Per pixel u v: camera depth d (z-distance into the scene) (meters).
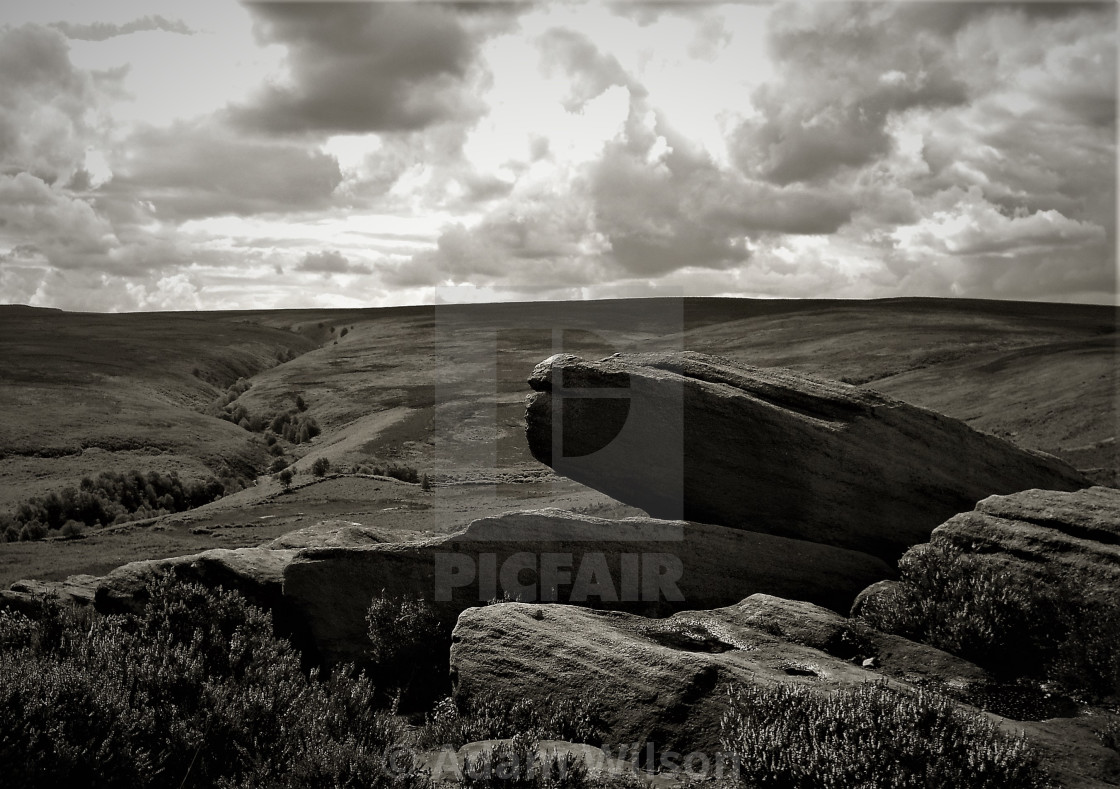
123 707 7.79
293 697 9.28
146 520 68.12
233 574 15.24
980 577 11.48
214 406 152.12
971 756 7.05
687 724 8.65
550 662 10.06
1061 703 9.46
